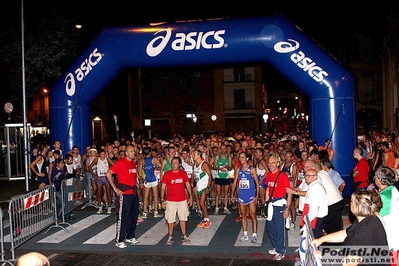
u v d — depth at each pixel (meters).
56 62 21.03
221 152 12.33
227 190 12.27
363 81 39.44
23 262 2.89
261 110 47.09
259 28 13.61
